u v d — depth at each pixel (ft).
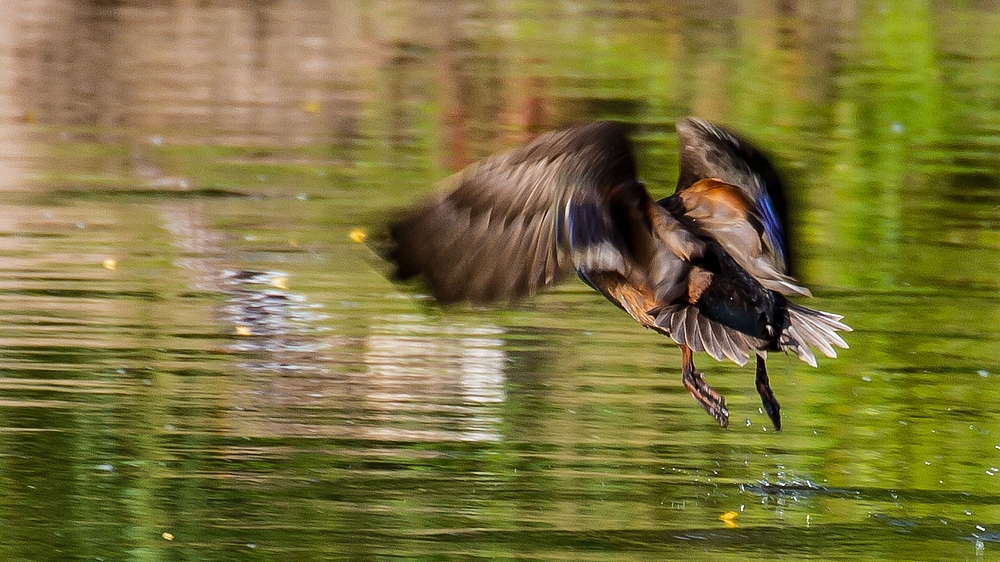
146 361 41.34
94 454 35.19
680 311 21.67
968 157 75.10
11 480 33.73
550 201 20.38
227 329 44.47
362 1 125.39
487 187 20.34
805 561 30.42
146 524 31.50
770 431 37.73
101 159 68.64
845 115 84.94
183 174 66.23
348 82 91.45
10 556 29.86
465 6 125.39
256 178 65.82
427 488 33.60
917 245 57.72
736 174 23.47
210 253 52.80
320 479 33.96
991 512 33.17
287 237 55.42
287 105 84.02
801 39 111.65
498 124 80.59
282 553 30.22
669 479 34.50
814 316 22.47
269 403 38.55
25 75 89.25
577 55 103.04
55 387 39.34
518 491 33.53
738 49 106.83
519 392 39.73
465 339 44.04
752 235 22.35
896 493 34.04
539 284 20.16
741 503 33.24
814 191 66.54
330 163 69.72
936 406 39.81
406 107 84.48
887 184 68.49
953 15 123.75
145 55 98.02
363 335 44.11
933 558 30.76
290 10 119.75
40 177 64.34
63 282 48.70
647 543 31.07
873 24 119.24
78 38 102.73
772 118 83.92
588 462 35.27
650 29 115.34
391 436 36.65
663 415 38.50
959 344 45.16
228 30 108.99
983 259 55.88
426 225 20.27
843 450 36.58
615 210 20.94
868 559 30.50
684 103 87.04
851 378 41.96
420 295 48.11
